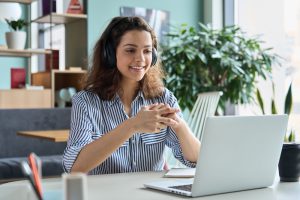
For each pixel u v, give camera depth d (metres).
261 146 1.23
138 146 1.65
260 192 1.21
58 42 4.79
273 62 4.24
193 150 1.61
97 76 1.69
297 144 1.39
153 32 1.69
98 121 1.64
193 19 5.30
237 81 4.11
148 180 1.36
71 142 1.57
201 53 4.05
